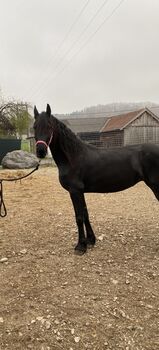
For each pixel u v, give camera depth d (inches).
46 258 217.0
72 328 147.3
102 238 248.7
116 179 212.2
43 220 304.7
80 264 206.7
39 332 145.2
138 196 421.1
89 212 330.6
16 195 442.6
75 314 156.7
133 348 135.3
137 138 1530.5
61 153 209.0
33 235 262.4
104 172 210.1
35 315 156.6
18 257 220.7
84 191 218.1
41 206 367.9
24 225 290.4
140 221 293.4
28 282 186.4
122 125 1540.4
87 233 232.2
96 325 148.9
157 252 223.6
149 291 175.2
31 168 868.0
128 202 381.1
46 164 909.2
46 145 199.3
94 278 189.2
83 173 209.8
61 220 302.7
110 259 213.6
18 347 136.9
